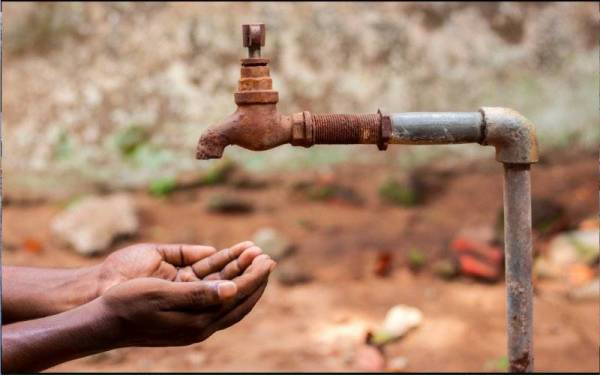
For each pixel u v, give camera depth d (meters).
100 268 1.17
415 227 2.51
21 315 1.17
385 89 2.83
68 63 2.79
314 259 2.34
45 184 2.77
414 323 1.92
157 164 2.80
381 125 1.03
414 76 2.84
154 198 2.73
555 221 2.38
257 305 2.09
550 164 2.80
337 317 2.00
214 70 2.81
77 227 2.43
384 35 2.82
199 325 0.96
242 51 2.81
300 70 2.82
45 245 2.43
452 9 2.83
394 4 2.82
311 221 2.57
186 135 2.81
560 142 2.85
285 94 2.82
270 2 2.79
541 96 2.85
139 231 2.50
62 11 2.78
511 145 1.03
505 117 1.03
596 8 2.83
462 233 2.27
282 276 2.22
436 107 2.85
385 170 2.82
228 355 1.82
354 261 2.33
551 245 2.29
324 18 2.80
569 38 2.84
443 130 1.04
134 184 2.79
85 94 2.80
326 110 2.83
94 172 2.80
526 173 1.04
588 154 2.82
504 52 2.85
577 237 2.28
